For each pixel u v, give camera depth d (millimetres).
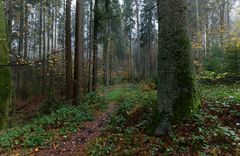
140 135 7461
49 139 10031
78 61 18078
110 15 24016
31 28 35094
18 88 30969
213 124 6883
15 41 29609
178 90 7316
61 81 27156
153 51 52875
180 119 7141
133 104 12133
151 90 19969
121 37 49000
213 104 8047
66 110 14750
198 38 25250
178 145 6484
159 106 7504
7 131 11406
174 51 7453
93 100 18484
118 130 8758
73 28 47406
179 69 7402
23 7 23531
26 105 24719
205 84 16391
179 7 7582
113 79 48344
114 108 15461
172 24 7527
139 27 50688
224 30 25125
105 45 29297
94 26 23844
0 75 12586
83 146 8750
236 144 6062
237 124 6883
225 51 16703
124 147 7156
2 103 12477
